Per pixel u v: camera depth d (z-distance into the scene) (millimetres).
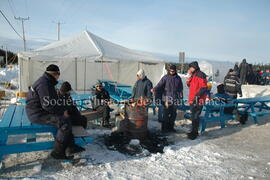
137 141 4266
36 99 3244
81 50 8023
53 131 3488
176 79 5219
